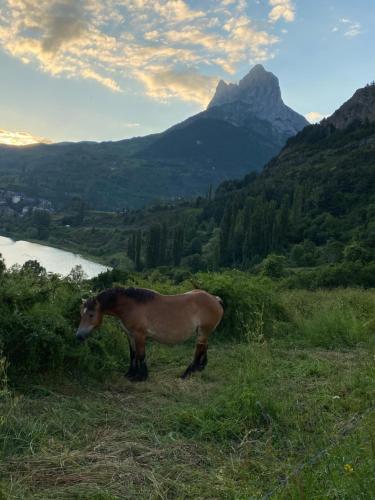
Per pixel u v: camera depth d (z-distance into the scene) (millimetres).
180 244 90000
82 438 4281
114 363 6281
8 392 4633
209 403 5176
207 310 6746
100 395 5539
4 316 5875
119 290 6273
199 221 131625
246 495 3219
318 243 77438
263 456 3988
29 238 152375
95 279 13258
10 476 3490
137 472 3643
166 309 6375
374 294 15688
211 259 83562
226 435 4422
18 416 4488
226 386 5980
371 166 106062
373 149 123250
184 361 7535
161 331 6340
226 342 9102
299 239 81812
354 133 154000
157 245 91812
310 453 3783
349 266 29250
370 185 96062
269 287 11641
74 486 3400
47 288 7211
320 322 9758
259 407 4762
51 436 4230
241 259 82625
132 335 6316
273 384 5852
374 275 28094
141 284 10945
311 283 28422
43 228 162625
